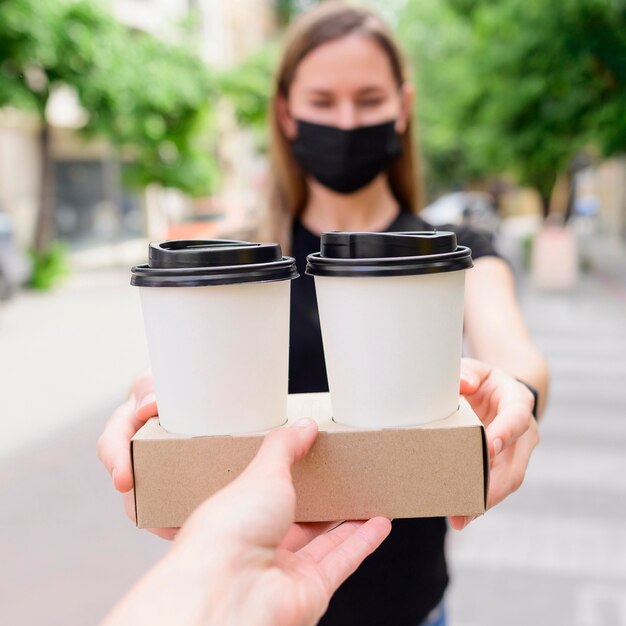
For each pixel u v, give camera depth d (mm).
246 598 669
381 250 875
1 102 10672
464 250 921
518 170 17406
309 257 926
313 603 731
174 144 14328
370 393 896
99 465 4469
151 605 634
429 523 1548
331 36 1729
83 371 7027
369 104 1784
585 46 9836
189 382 886
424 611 1530
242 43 25922
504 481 1013
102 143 17250
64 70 11188
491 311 1511
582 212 34969
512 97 11961
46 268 13016
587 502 3678
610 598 2857
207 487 895
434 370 902
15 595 3035
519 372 1313
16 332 9258
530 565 3119
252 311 879
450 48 14609
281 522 722
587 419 5062
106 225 17797
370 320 874
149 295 887
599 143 11523
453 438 891
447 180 35969
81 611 2906
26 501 3965
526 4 10070
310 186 1917
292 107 1845
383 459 896
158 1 16875
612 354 7242
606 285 12492
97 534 3559
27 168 15273
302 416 978
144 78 12234
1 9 10008
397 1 16953
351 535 853
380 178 1910
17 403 5918
